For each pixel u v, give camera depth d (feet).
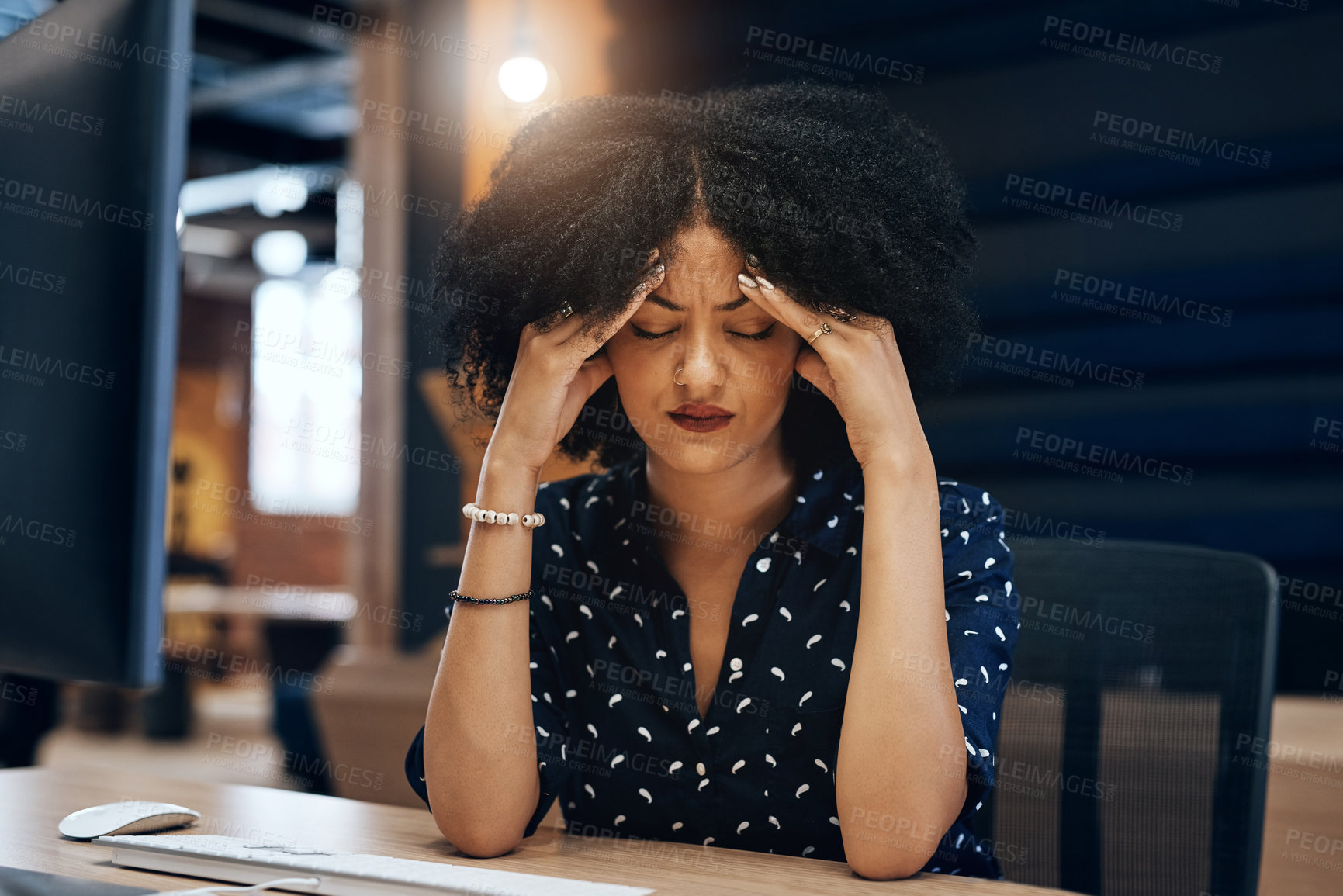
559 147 3.40
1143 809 3.81
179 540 34.09
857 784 2.86
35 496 2.69
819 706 3.33
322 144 24.27
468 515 3.24
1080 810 3.90
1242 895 3.63
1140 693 3.88
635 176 3.09
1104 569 4.03
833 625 3.35
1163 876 3.76
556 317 3.24
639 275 2.96
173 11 2.58
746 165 3.03
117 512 2.57
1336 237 8.67
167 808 3.21
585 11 11.25
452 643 3.17
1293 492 8.73
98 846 2.97
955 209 3.65
